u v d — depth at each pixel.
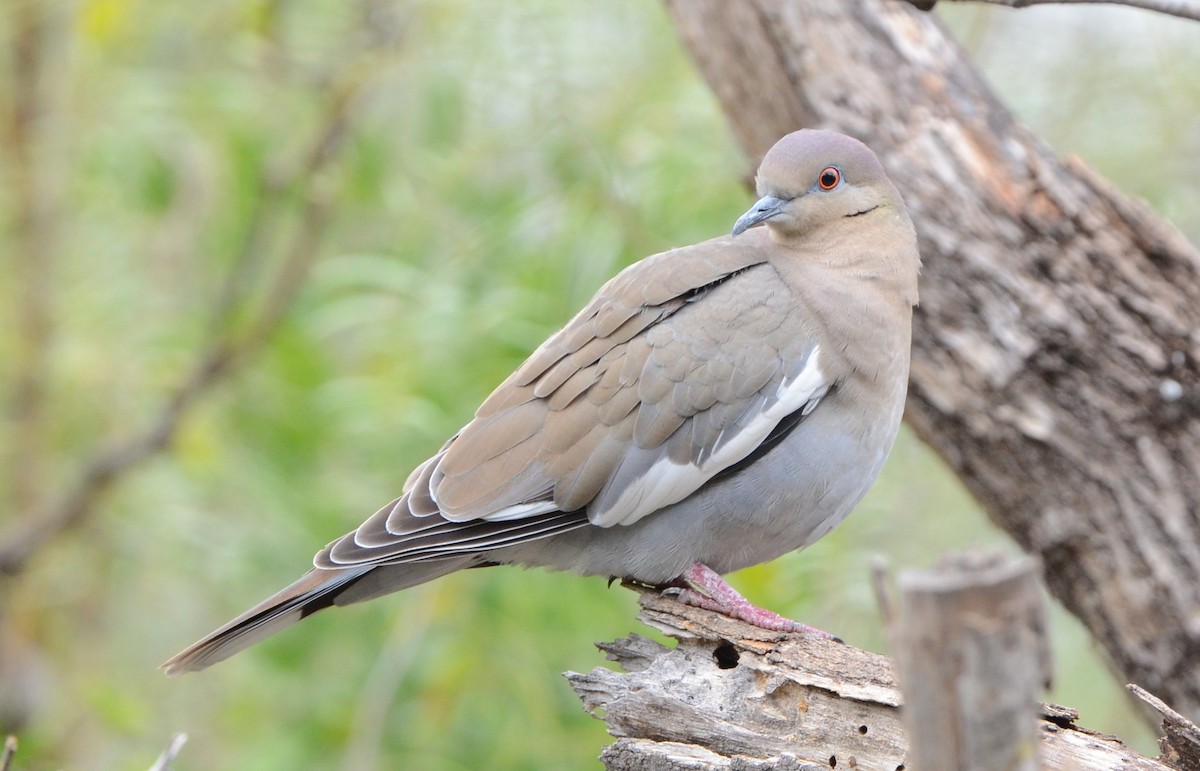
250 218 14.33
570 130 11.93
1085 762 6.32
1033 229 9.34
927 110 9.79
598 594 11.94
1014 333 9.25
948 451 9.62
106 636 15.20
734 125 10.64
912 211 9.54
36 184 14.48
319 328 13.36
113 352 14.17
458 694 11.95
